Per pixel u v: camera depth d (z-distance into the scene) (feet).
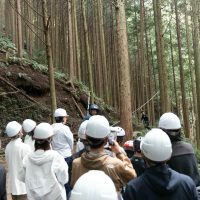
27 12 90.74
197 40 77.77
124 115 33.27
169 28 103.60
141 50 105.29
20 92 59.36
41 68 69.41
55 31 91.56
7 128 19.11
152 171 8.97
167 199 8.80
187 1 94.79
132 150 16.15
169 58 118.83
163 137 9.03
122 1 33.96
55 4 92.84
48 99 64.85
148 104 107.24
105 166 11.14
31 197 14.44
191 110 129.70
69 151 22.12
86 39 51.70
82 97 71.87
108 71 109.70
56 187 14.34
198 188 12.19
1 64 62.95
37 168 14.51
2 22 95.35
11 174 19.15
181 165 12.52
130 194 8.96
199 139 73.10
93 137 11.16
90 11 116.06
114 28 117.29
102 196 5.82
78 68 79.77
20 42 70.49
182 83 82.28
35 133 14.66
